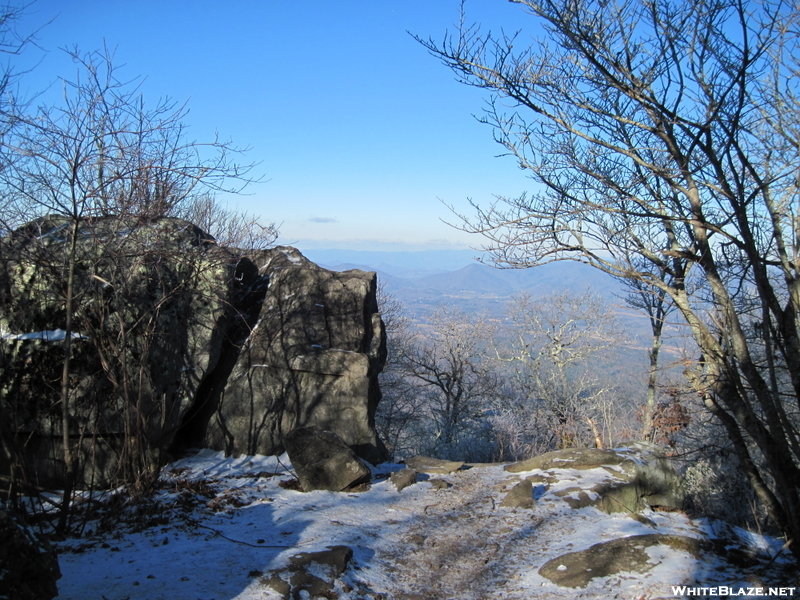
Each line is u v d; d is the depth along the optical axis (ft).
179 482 22.79
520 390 88.99
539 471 27.12
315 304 30.01
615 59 17.38
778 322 16.29
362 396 28.86
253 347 28.76
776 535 26.96
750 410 17.22
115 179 18.45
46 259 20.06
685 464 38.96
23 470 17.78
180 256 24.88
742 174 16.35
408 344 87.35
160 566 15.08
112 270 21.54
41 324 22.56
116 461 22.35
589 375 81.30
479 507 22.77
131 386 22.15
